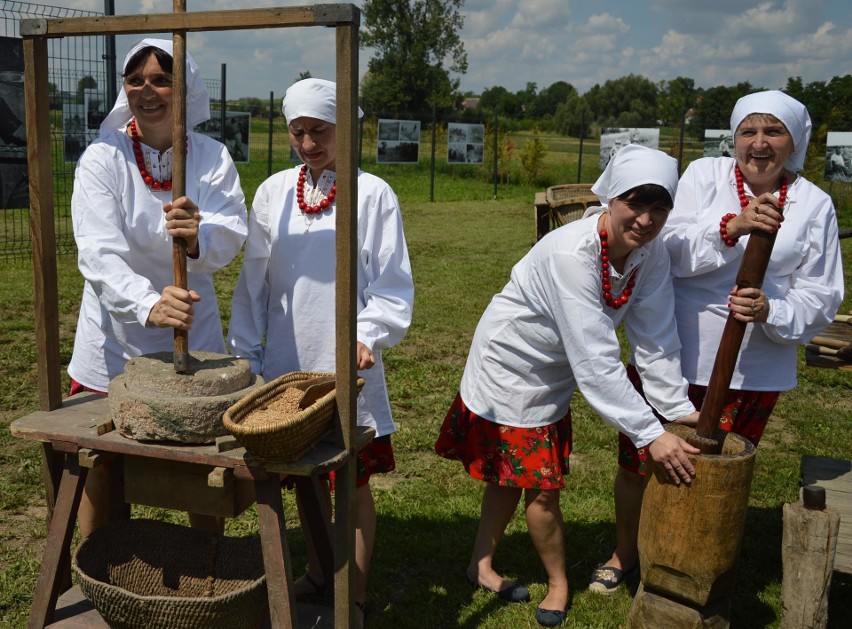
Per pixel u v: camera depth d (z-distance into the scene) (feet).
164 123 9.00
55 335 8.82
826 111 70.38
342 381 7.76
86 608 9.08
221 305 27.86
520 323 10.03
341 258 7.48
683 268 10.23
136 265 9.34
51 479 9.14
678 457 8.89
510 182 84.48
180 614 7.77
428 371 21.15
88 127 33.58
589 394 9.37
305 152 9.14
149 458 8.30
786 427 18.20
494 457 10.39
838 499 10.21
